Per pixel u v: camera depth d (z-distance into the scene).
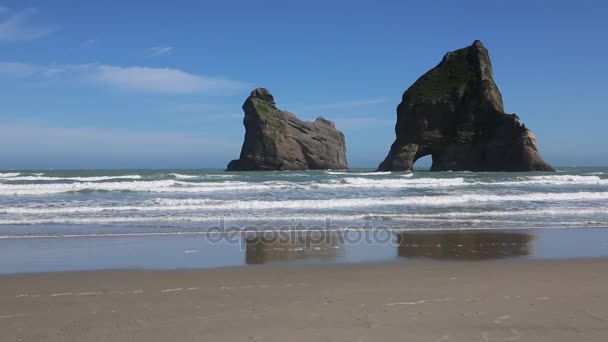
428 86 79.44
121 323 4.83
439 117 76.81
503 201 19.45
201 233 11.60
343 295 5.95
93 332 4.57
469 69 78.75
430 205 17.97
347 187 26.83
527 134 67.31
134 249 9.58
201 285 6.57
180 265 8.04
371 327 4.66
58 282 6.75
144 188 24.98
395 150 77.88
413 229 12.41
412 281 6.81
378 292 6.12
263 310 5.27
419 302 5.59
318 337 4.39
